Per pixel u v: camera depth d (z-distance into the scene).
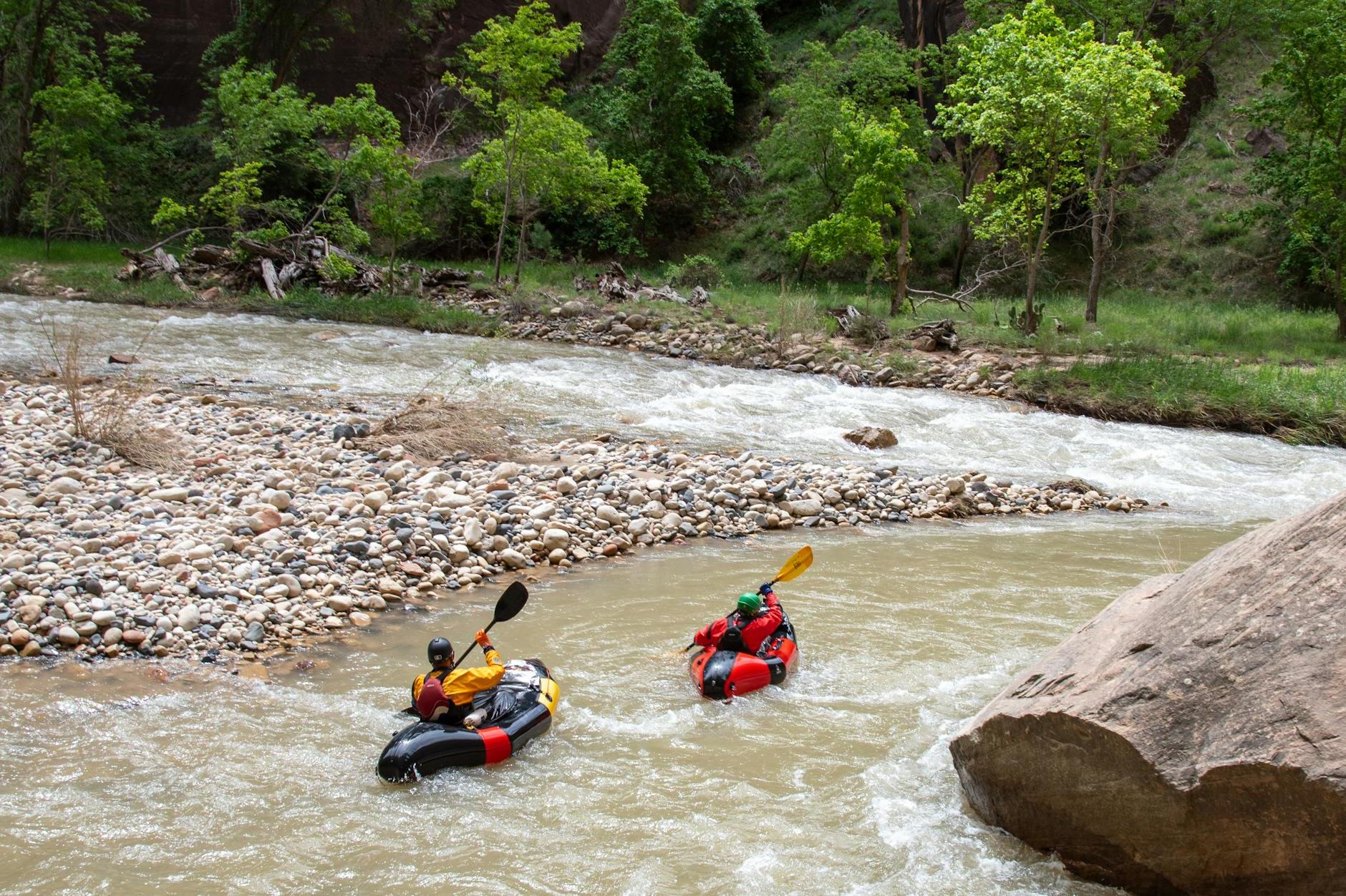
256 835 4.72
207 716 5.80
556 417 13.91
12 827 4.70
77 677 6.17
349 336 19.58
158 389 13.34
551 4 40.81
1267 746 3.63
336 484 9.70
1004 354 19.80
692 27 37.53
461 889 4.38
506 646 6.99
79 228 32.06
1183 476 13.12
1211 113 33.62
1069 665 4.62
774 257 33.94
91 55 33.78
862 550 9.57
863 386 17.95
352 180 27.05
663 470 11.30
